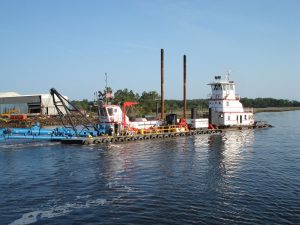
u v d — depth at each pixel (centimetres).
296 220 2023
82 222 2030
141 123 6034
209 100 7375
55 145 4819
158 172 3206
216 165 3531
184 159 3866
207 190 2620
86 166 3431
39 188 2678
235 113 7369
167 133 5975
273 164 3584
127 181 2883
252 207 2241
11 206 2286
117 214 2144
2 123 8319
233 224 1977
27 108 11088
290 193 2530
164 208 2236
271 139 5834
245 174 3130
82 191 2605
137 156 4034
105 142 5112
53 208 2250
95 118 8794
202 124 6812
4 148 4519
